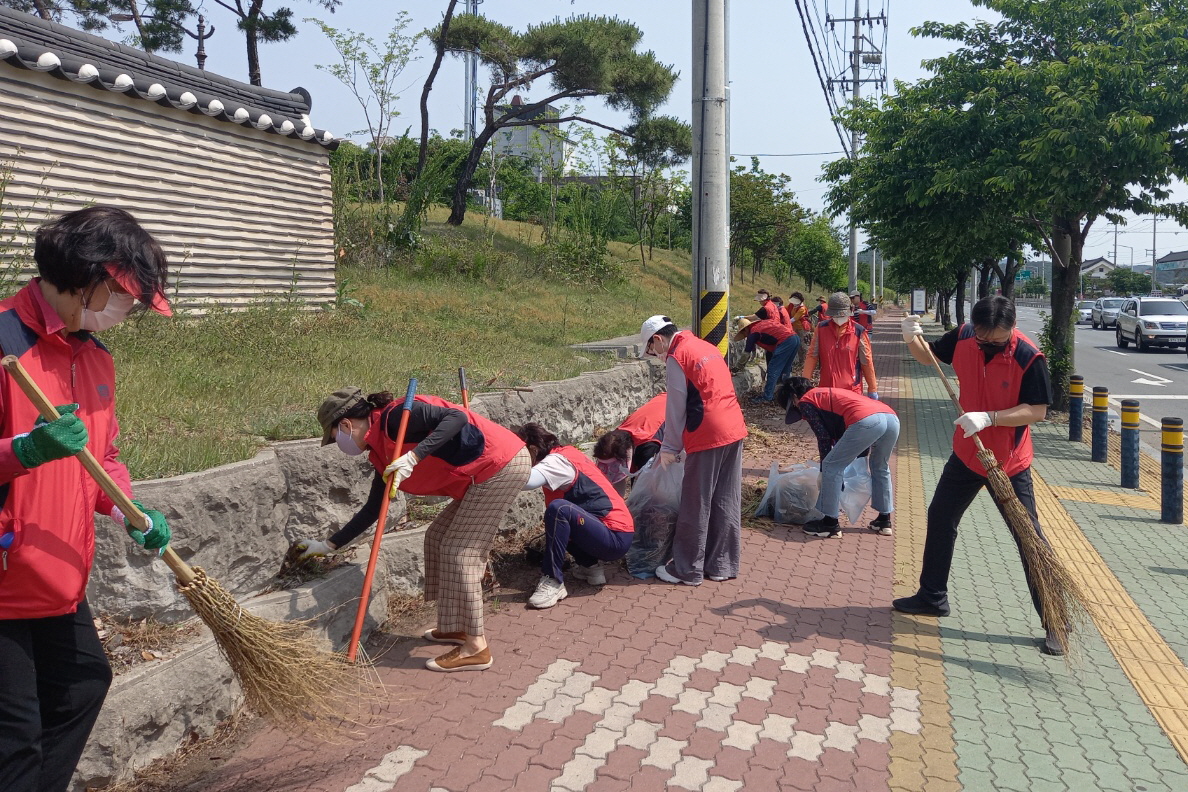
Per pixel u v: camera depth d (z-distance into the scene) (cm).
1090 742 357
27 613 219
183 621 343
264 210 963
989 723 369
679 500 531
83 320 231
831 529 625
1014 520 431
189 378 562
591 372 835
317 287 1056
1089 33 1174
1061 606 417
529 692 377
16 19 743
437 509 512
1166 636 468
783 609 484
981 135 1192
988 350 446
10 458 204
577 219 2375
